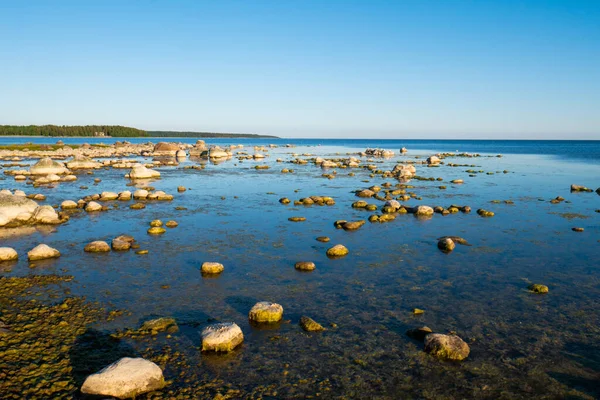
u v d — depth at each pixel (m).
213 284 14.93
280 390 8.88
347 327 11.80
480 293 14.38
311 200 31.89
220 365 9.77
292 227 23.83
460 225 24.53
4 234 21.73
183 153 87.94
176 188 40.16
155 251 18.88
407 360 10.16
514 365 10.00
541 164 74.38
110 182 44.47
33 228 23.12
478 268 16.97
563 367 9.93
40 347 10.29
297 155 101.25
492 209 29.73
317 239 21.14
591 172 58.81
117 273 15.85
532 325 12.05
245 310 12.83
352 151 128.00
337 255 18.47
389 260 17.91
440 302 13.61
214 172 56.31
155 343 10.68
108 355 10.05
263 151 123.38
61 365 9.54
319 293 14.24
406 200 33.38
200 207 29.92
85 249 18.73
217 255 18.34
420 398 8.74
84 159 59.66
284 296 13.95
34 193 35.72
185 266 16.83
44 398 8.36
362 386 9.10
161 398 8.51
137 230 22.80
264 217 26.55
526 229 23.61
